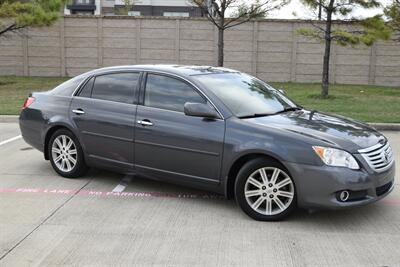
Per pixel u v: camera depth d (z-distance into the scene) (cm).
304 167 510
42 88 2009
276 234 502
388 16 1895
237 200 550
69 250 461
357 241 486
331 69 2461
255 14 1961
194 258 444
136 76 646
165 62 2534
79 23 2531
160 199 614
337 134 536
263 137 532
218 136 556
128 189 657
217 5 1959
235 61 2498
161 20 2503
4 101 1566
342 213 564
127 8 3881
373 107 1507
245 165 541
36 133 730
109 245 472
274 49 2478
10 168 773
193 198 619
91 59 2558
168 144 592
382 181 528
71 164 701
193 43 2512
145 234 500
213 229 514
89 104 674
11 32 2527
